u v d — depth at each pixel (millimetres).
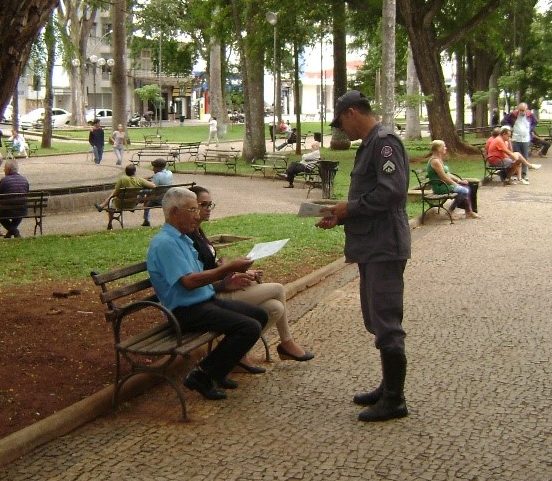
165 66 70500
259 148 31641
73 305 8164
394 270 5258
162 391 5961
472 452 4812
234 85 75750
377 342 5309
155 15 62344
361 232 5273
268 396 5836
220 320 5641
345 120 5309
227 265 5652
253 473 4555
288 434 5121
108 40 68062
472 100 49000
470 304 8562
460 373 6297
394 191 5070
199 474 4543
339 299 8883
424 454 4789
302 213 5367
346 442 4980
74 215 18031
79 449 4898
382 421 5312
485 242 12477
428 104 28969
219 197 20719
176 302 5672
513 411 5477
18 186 14688
